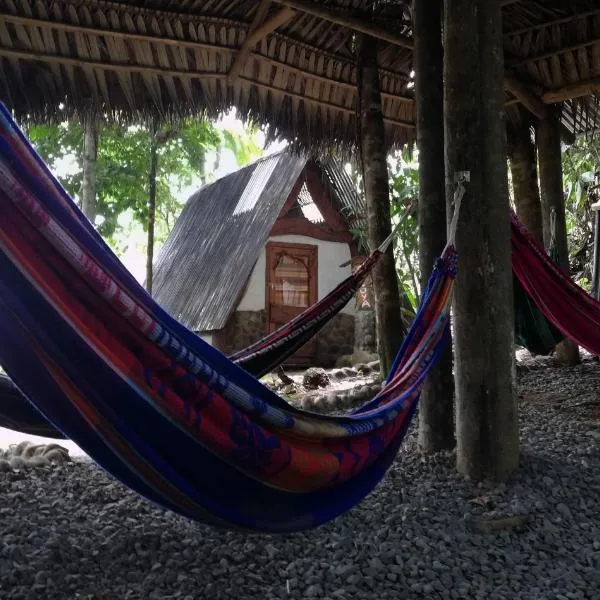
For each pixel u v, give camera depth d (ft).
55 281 4.81
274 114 16.52
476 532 8.20
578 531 8.28
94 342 4.96
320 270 29.73
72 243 4.78
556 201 19.60
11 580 6.62
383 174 13.96
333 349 29.45
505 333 9.75
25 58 13.07
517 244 13.37
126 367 5.10
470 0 9.78
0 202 4.55
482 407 9.69
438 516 8.50
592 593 6.74
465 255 9.82
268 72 15.83
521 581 7.07
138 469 5.45
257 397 6.01
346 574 6.91
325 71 16.43
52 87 13.66
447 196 10.01
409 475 10.11
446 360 11.17
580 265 34.40
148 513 8.66
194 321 28.17
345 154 18.06
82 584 6.62
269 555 7.35
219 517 5.89
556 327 15.26
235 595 6.46
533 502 8.84
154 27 13.80
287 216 29.81
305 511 6.63
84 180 23.95
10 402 7.87
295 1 13.26
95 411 5.13
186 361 5.40
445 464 10.44
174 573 6.81
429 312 9.11
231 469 5.82
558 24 16.65
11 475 10.22
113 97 14.38
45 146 29.01
